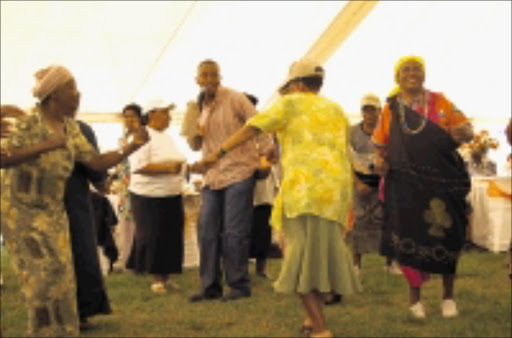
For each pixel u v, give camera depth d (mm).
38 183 3326
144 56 13719
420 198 3980
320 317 3352
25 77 13742
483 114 17078
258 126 3508
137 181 5520
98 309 3840
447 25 14211
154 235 5402
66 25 12375
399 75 4184
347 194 3471
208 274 4988
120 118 15453
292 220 3426
